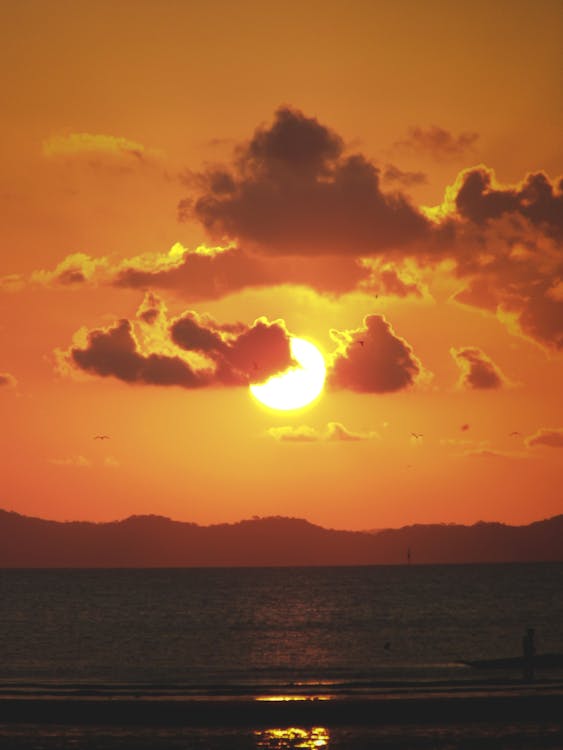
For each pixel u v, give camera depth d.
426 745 71.50
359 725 78.69
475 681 103.56
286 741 72.94
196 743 72.31
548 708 81.94
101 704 80.75
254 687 97.81
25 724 79.12
